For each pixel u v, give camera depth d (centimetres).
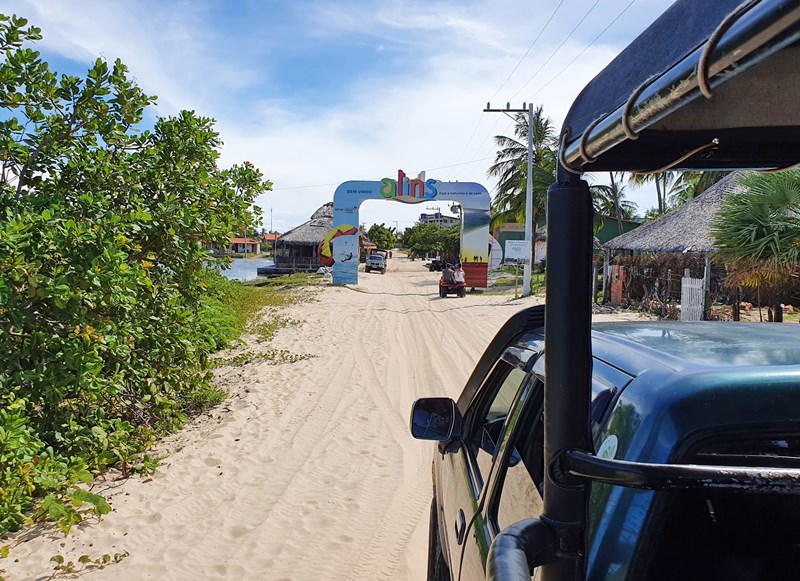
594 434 162
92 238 570
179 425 759
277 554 460
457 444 329
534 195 3569
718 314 1577
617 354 196
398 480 603
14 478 488
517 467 216
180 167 784
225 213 825
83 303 566
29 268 527
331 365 1141
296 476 611
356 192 3475
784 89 131
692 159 174
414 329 1694
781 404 143
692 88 97
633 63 121
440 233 8738
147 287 686
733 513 139
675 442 138
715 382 148
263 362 1159
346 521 514
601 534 140
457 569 250
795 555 137
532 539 137
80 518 492
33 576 425
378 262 5559
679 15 106
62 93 675
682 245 1709
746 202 1063
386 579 425
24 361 565
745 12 84
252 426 768
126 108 712
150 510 536
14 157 657
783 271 1041
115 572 434
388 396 921
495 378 304
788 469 125
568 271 144
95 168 705
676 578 135
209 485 590
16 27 633
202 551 465
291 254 5656
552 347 146
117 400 698
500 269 5459
